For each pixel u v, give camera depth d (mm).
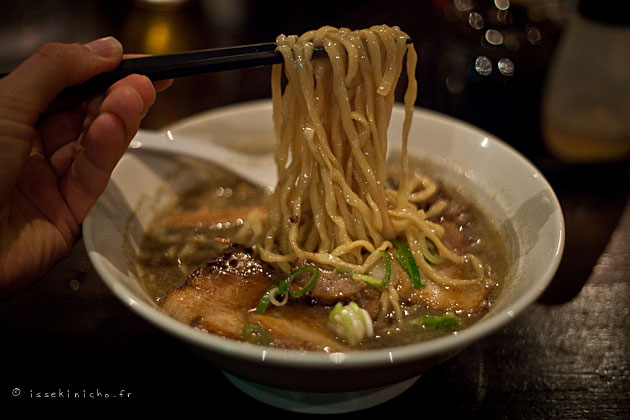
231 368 262
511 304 265
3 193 283
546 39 556
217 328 289
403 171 338
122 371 305
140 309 254
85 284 345
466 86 512
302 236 337
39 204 307
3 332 319
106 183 307
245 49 307
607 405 292
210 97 492
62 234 312
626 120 411
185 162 382
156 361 311
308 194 333
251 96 495
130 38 552
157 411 290
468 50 546
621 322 329
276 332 291
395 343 289
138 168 356
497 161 353
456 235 344
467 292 312
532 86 513
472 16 573
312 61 310
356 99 316
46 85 282
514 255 319
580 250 371
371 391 291
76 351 313
